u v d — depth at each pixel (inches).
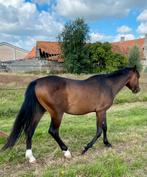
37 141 314.2
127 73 291.0
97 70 1731.1
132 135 335.0
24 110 235.5
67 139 324.2
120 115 508.4
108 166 222.8
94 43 1776.6
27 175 209.6
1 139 315.6
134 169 222.2
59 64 1781.5
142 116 477.7
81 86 253.0
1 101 627.8
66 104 247.6
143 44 2593.5
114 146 291.1
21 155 262.7
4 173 219.1
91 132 358.6
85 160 245.4
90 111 261.6
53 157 256.4
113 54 1784.0
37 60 1850.4
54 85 241.0
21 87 820.0
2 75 964.0
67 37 1695.4
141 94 759.7
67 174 206.5
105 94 264.7
